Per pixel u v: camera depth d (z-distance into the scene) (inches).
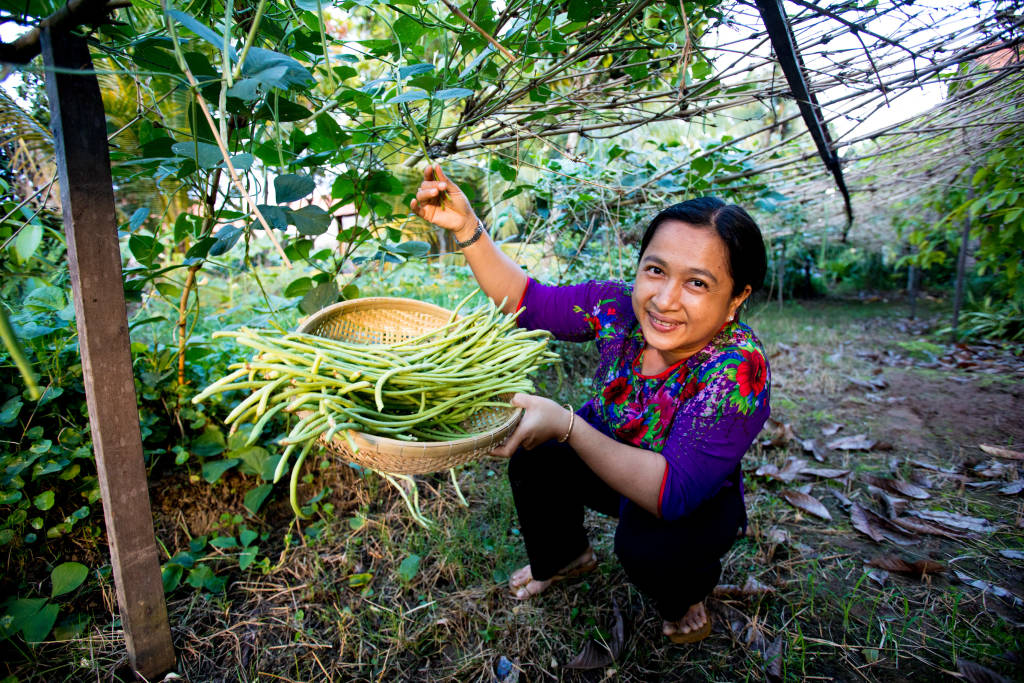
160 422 69.6
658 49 55.9
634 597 62.1
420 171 85.0
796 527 76.0
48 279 65.6
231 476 72.0
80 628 54.2
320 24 32.6
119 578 46.2
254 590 62.0
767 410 46.2
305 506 73.4
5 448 58.6
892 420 111.8
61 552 59.4
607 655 54.5
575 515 58.6
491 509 75.3
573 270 108.3
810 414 115.5
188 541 66.9
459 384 47.1
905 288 313.0
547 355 54.9
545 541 57.7
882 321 217.2
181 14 28.4
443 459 38.1
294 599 61.1
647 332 44.6
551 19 46.3
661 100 63.8
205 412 71.3
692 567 50.3
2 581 55.8
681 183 87.2
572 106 63.1
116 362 42.0
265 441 75.0
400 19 43.8
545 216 84.4
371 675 52.9
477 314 54.2
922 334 190.4
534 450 55.4
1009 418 108.5
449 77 50.1
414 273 145.6
